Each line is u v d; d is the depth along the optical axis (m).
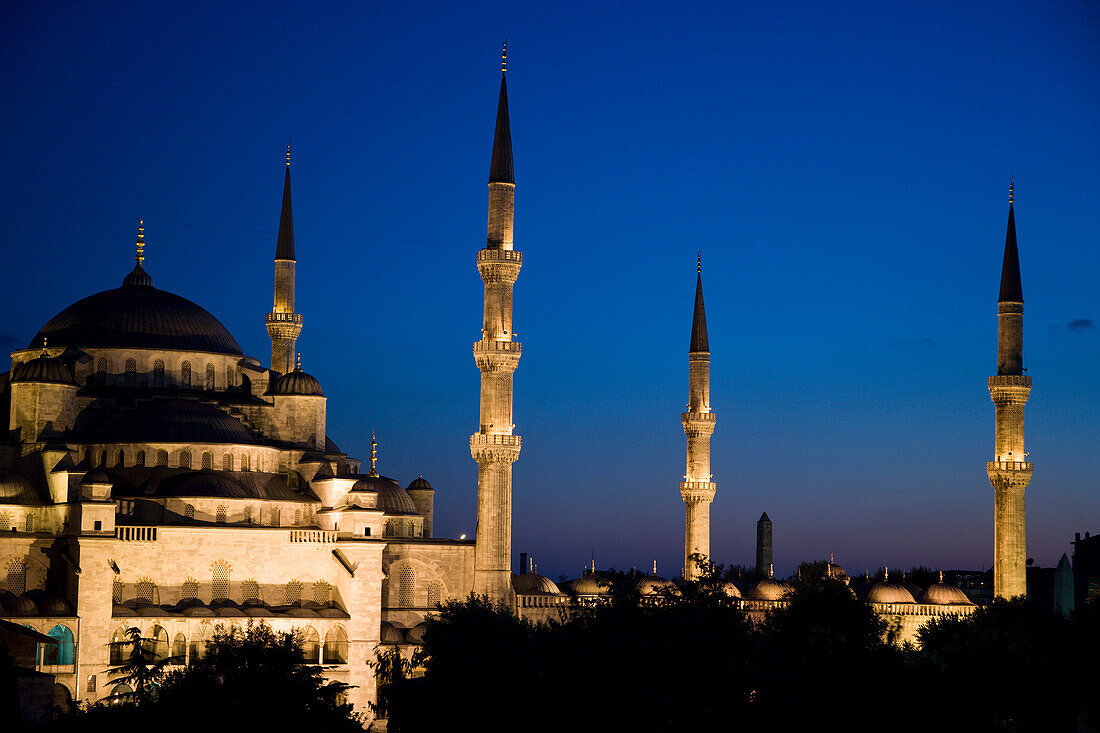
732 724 92.38
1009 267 171.88
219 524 137.38
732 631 97.25
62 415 141.38
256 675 100.50
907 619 160.00
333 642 138.12
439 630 116.50
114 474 140.38
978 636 121.69
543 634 104.25
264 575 138.25
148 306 154.12
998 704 115.62
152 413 143.12
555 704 93.44
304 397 155.62
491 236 152.88
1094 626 131.88
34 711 111.56
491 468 147.75
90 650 126.19
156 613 130.25
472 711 98.50
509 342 150.38
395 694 111.38
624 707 90.75
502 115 154.62
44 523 133.25
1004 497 167.75
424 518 170.12
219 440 142.62
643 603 103.75
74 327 152.00
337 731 101.31
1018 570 166.50
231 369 157.25
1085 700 119.06
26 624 123.56
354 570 138.50
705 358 176.25
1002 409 169.12
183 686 99.88
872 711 98.81
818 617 137.50
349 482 145.12
